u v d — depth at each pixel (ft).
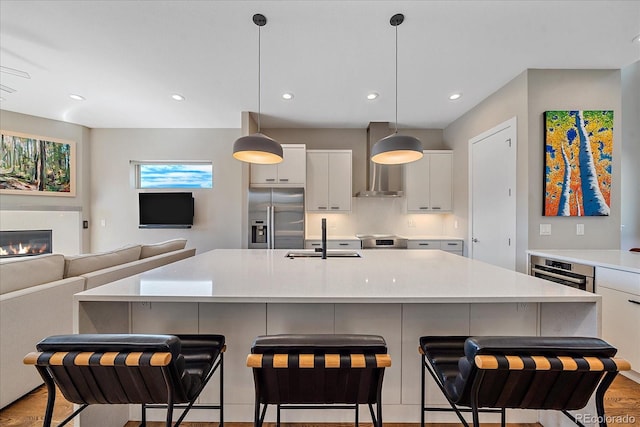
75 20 6.91
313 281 5.03
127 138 15.98
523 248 9.35
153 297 4.11
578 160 9.07
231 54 8.45
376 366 2.90
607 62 8.80
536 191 9.19
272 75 9.75
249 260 7.48
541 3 6.35
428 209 14.78
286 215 13.67
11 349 5.65
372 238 13.97
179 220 15.79
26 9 6.50
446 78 9.89
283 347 2.95
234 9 6.56
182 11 6.61
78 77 9.88
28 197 14.05
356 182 15.85
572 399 3.12
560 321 4.87
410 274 5.65
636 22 6.95
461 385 3.34
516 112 9.71
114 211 16.02
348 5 6.43
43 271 6.37
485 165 11.58
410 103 12.21
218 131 16.14
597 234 9.20
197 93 11.24
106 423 5.00
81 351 2.90
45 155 14.39
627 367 2.73
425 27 7.18
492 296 4.14
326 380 3.14
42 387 6.28
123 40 7.74
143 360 2.82
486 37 7.59
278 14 6.72
